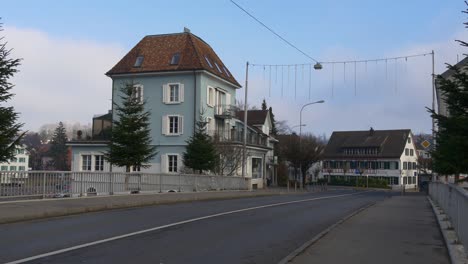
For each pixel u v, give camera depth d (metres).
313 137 74.06
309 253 9.20
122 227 12.29
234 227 12.92
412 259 8.76
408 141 95.00
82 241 9.94
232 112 48.28
